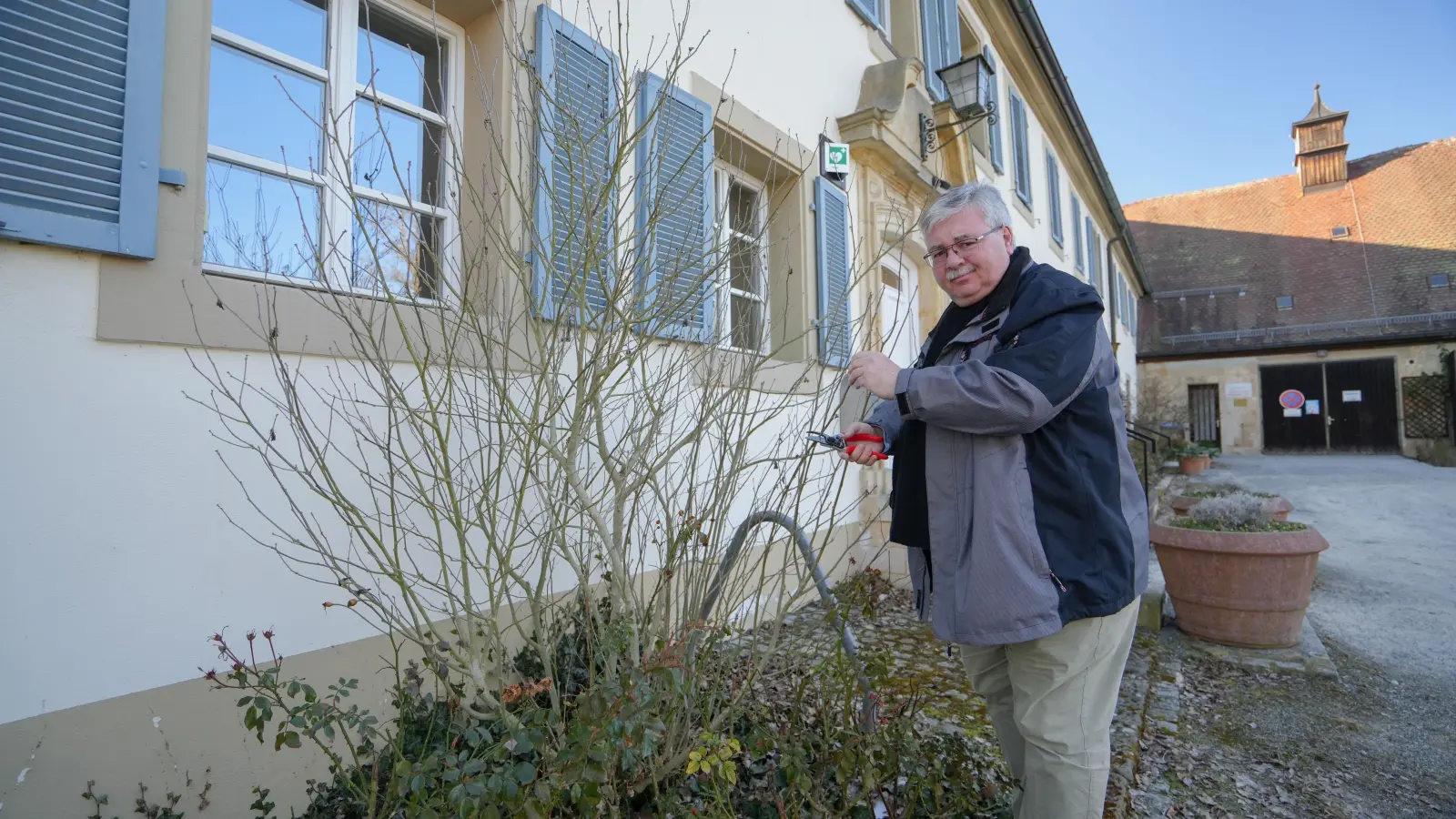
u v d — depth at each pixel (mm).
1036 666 1684
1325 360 21344
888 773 1791
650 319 2135
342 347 2244
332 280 2379
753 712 2025
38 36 1698
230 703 2016
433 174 2893
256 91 2354
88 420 1788
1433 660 3957
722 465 2203
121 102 1821
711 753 1539
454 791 1248
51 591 1723
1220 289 24359
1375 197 23688
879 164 5770
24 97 1679
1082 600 1587
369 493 2336
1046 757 1651
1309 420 21438
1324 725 3117
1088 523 1614
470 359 2467
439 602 2490
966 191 1864
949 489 1747
